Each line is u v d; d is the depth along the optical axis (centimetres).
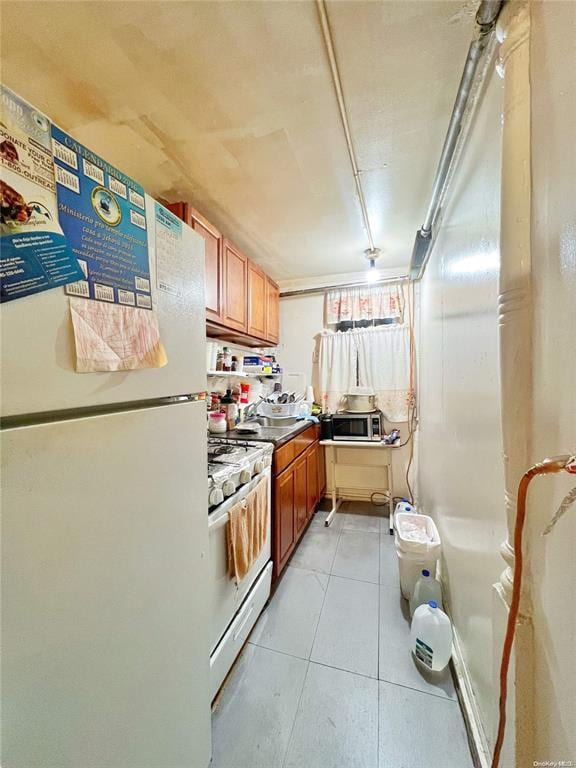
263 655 136
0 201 43
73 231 53
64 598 50
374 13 79
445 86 100
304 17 79
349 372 288
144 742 66
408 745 102
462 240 120
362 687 121
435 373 187
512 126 65
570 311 51
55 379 50
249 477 140
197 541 88
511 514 69
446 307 152
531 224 63
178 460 80
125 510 63
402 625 152
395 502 286
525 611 65
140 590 67
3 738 42
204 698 91
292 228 198
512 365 67
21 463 45
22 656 44
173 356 80
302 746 102
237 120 113
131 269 66
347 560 206
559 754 54
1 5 75
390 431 289
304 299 312
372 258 242
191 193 158
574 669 50
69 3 75
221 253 182
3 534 42
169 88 99
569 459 47
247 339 249
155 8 77
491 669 91
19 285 45
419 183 152
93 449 56
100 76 95
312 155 132
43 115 49
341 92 101
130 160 133
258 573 157
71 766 51
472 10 77
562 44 51
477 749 96
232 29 82
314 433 267
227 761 99
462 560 124
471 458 112
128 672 63
